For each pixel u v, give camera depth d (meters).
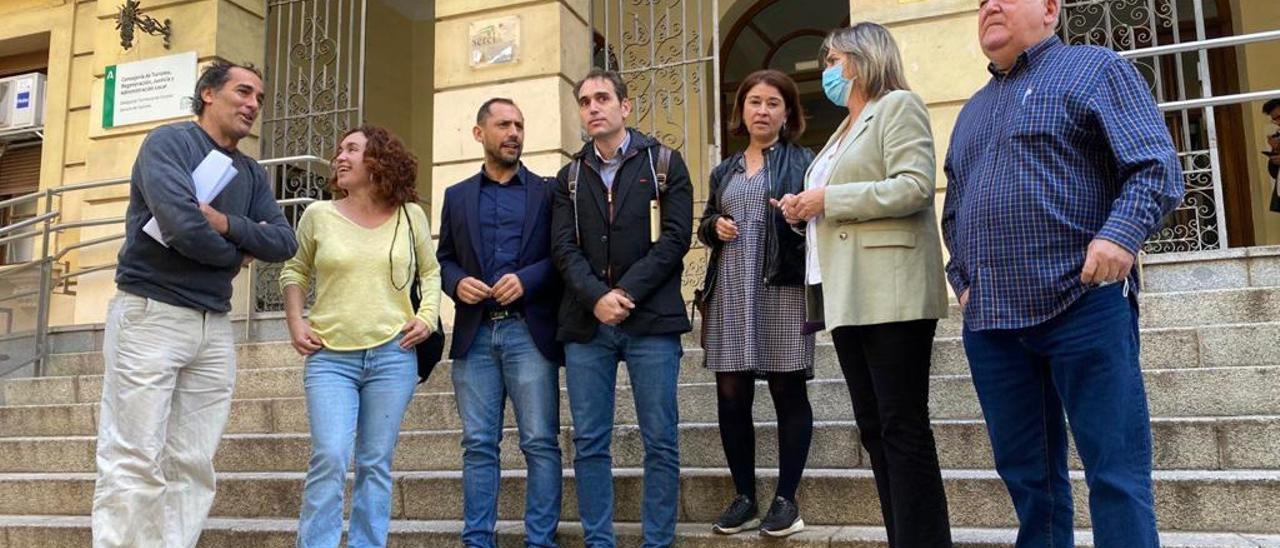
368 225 3.31
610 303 3.12
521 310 3.39
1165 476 3.18
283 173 7.06
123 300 2.99
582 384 3.25
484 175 3.60
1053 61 2.33
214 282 3.11
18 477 4.61
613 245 3.26
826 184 2.80
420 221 3.41
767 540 3.24
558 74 6.28
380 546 3.12
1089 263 2.05
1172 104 4.78
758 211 3.37
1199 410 3.71
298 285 3.29
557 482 3.35
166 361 2.97
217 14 7.19
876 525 3.42
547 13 6.37
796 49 9.24
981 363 2.44
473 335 3.40
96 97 7.43
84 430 5.24
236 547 3.79
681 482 3.66
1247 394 3.66
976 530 3.23
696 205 6.29
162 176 2.86
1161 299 4.36
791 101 3.50
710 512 3.62
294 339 3.20
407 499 3.96
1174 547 2.86
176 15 7.30
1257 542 2.86
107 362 3.00
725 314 3.37
